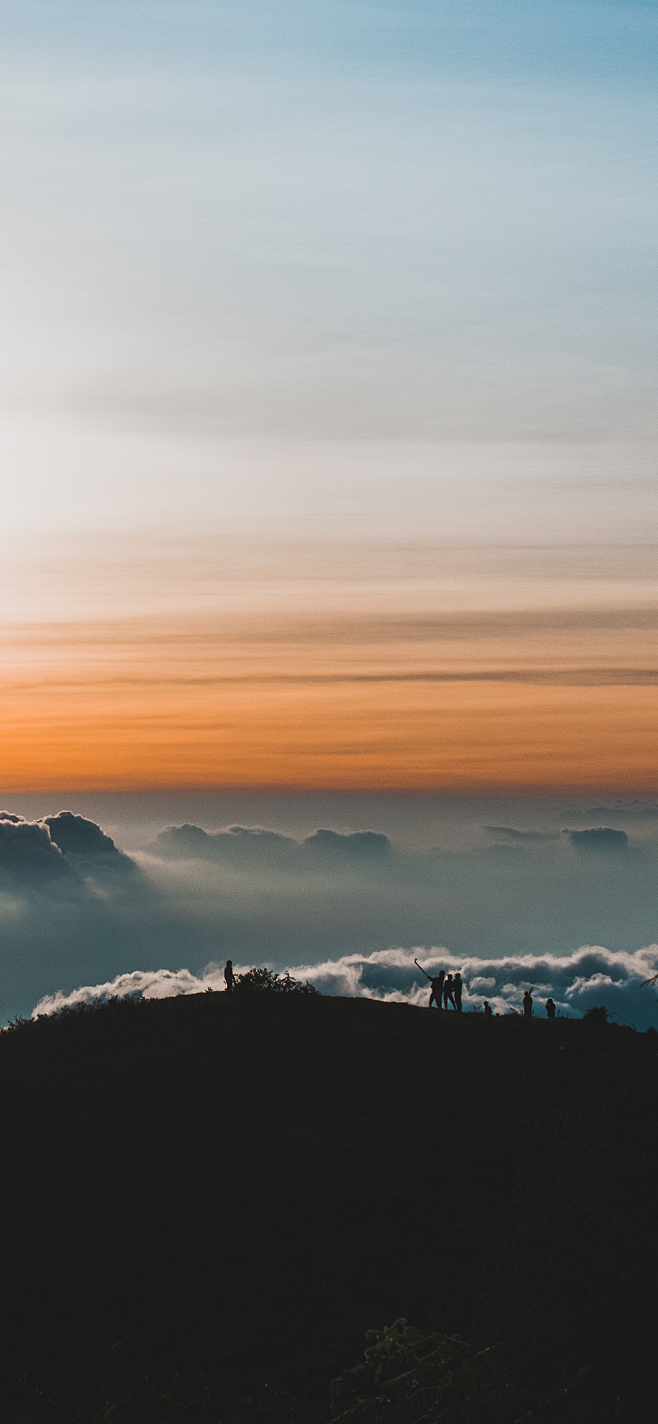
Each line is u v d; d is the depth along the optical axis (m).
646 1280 8.40
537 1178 10.02
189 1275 20.80
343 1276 20.33
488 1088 27.33
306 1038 29.22
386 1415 7.44
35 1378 17.80
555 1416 7.15
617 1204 9.05
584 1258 8.62
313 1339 18.56
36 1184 23.75
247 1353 18.30
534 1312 8.18
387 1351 8.17
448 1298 18.86
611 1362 7.83
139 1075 27.55
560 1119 10.46
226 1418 13.51
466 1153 24.47
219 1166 24.09
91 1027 31.11
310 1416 11.93
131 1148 24.69
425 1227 21.50
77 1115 26.08
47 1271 21.27
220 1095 26.62
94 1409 16.27
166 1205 22.92
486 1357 7.68
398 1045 29.55
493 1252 9.02
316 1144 24.47
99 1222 22.53
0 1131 25.52
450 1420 7.20
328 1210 22.30
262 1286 20.25
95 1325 19.48
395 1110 26.28
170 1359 18.22
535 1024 32.47
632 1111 24.77
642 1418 7.45
